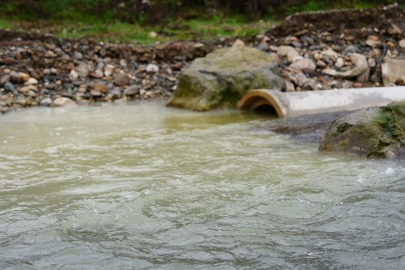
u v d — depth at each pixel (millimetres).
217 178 4887
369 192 4305
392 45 12883
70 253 3277
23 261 3176
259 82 10188
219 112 9539
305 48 12664
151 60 12453
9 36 12500
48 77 11203
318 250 3225
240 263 3082
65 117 8836
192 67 10305
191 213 3941
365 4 18422
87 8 17516
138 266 3080
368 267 2967
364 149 5590
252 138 6914
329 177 4805
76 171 5266
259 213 3906
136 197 4344
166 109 9883
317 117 8344
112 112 9422
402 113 5680
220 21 17172
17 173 5215
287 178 4820
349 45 12812
